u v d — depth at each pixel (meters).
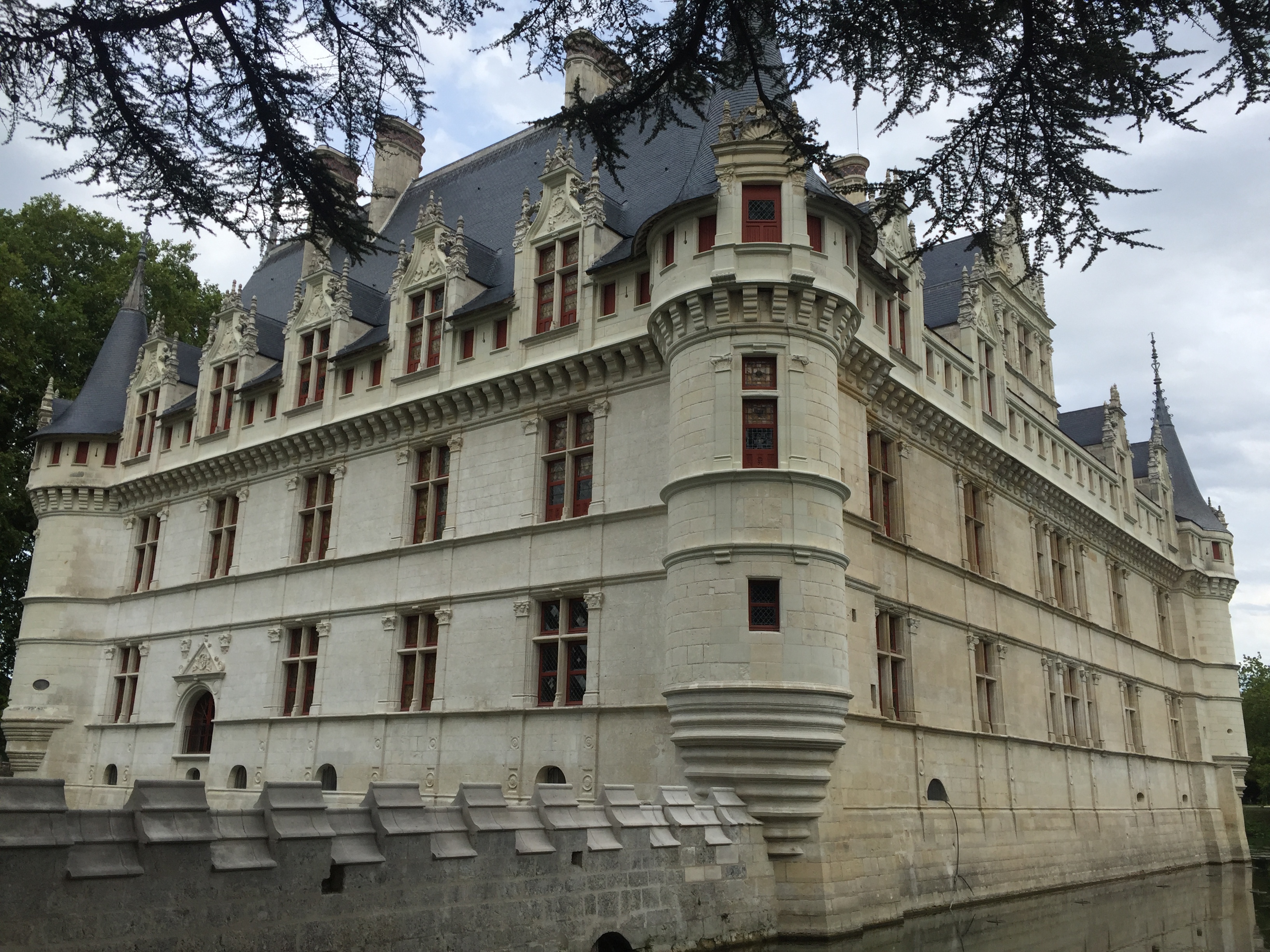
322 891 12.55
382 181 44.44
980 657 33.12
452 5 10.22
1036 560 38.19
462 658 29.19
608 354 27.61
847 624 24.27
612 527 26.97
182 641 37.47
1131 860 39.88
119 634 40.16
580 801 25.44
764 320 24.16
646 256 27.39
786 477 23.11
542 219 30.64
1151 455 54.28
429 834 13.96
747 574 22.59
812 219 25.28
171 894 11.06
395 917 13.28
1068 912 29.30
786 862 21.75
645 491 26.52
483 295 32.78
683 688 22.27
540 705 27.45
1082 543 42.72
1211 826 49.56
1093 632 41.84
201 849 11.41
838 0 10.19
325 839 12.67
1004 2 9.48
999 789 31.75
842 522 24.19
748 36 10.71
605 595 26.61
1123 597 46.53
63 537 41.78
